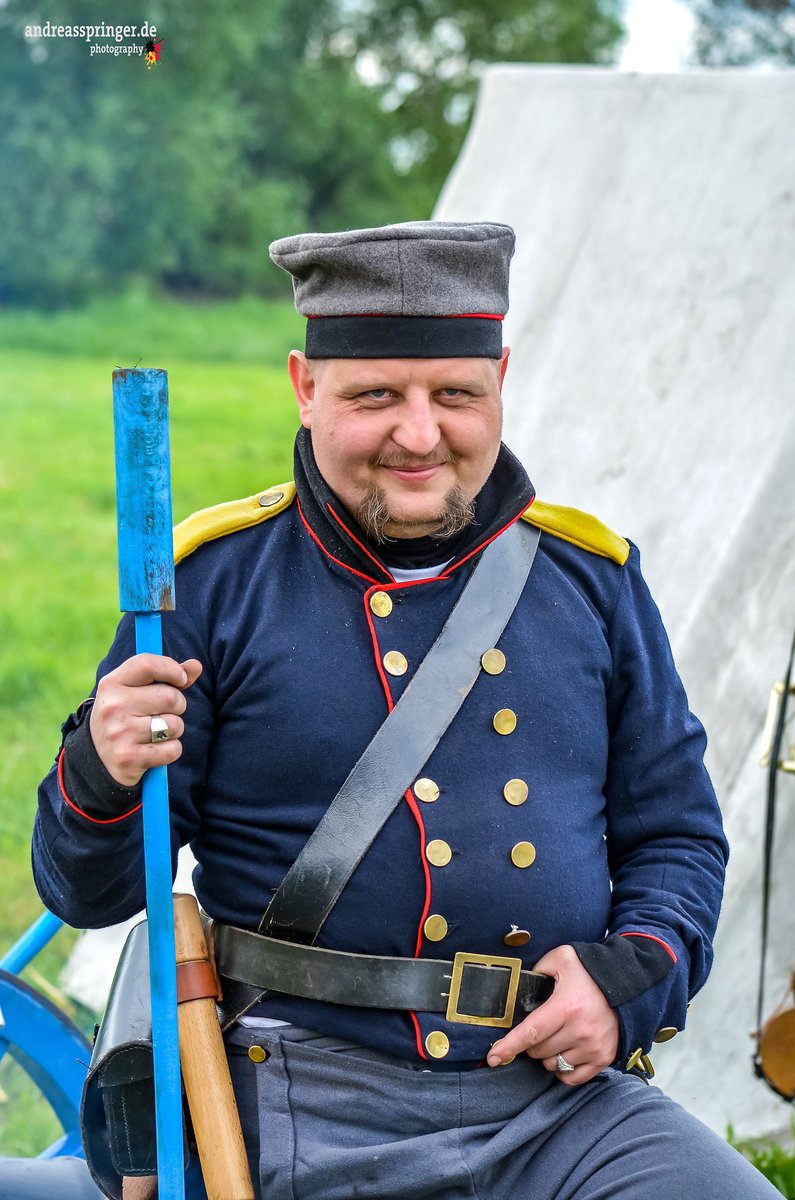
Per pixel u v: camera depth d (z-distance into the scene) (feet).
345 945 4.88
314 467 5.18
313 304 4.95
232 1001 4.99
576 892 5.03
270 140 92.22
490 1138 4.86
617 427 9.60
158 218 80.94
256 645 5.04
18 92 77.10
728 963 7.83
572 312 10.43
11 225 76.59
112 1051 4.73
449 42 97.25
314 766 4.97
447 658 5.04
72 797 4.65
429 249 4.80
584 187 10.98
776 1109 7.93
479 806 4.95
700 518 8.69
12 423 42.70
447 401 4.94
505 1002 4.90
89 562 25.50
